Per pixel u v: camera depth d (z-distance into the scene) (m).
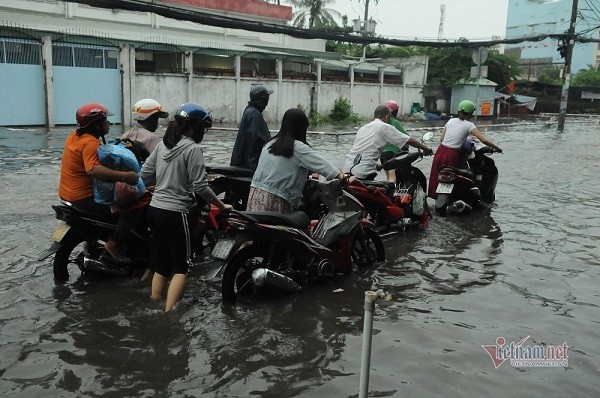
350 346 3.80
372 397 3.16
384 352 3.71
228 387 3.25
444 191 7.64
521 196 9.12
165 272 4.52
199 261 5.56
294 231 4.64
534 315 4.37
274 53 27.62
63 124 21.08
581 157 14.42
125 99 22.59
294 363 3.54
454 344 3.85
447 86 37.72
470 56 37.28
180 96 24.48
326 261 4.90
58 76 20.77
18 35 19.55
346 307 4.48
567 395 3.25
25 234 6.14
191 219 5.11
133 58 22.64
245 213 4.47
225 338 3.88
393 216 6.54
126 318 4.16
